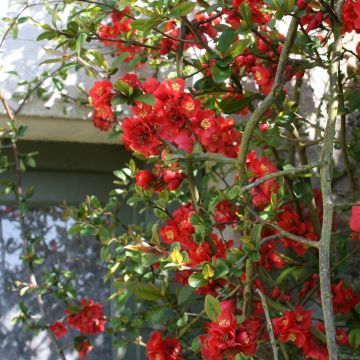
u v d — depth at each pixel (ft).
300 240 4.08
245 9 4.56
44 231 6.31
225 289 4.67
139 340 5.48
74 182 6.41
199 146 4.50
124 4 4.51
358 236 4.90
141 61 5.50
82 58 5.14
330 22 4.85
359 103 5.07
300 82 5.73
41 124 5.98
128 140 4.45
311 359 5.11
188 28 4.87
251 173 4.78
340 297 5.17
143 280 5.46
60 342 6.21
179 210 4.89
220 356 4.19
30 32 5.91
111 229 5.45
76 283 6.29
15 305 6.18
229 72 4.57
